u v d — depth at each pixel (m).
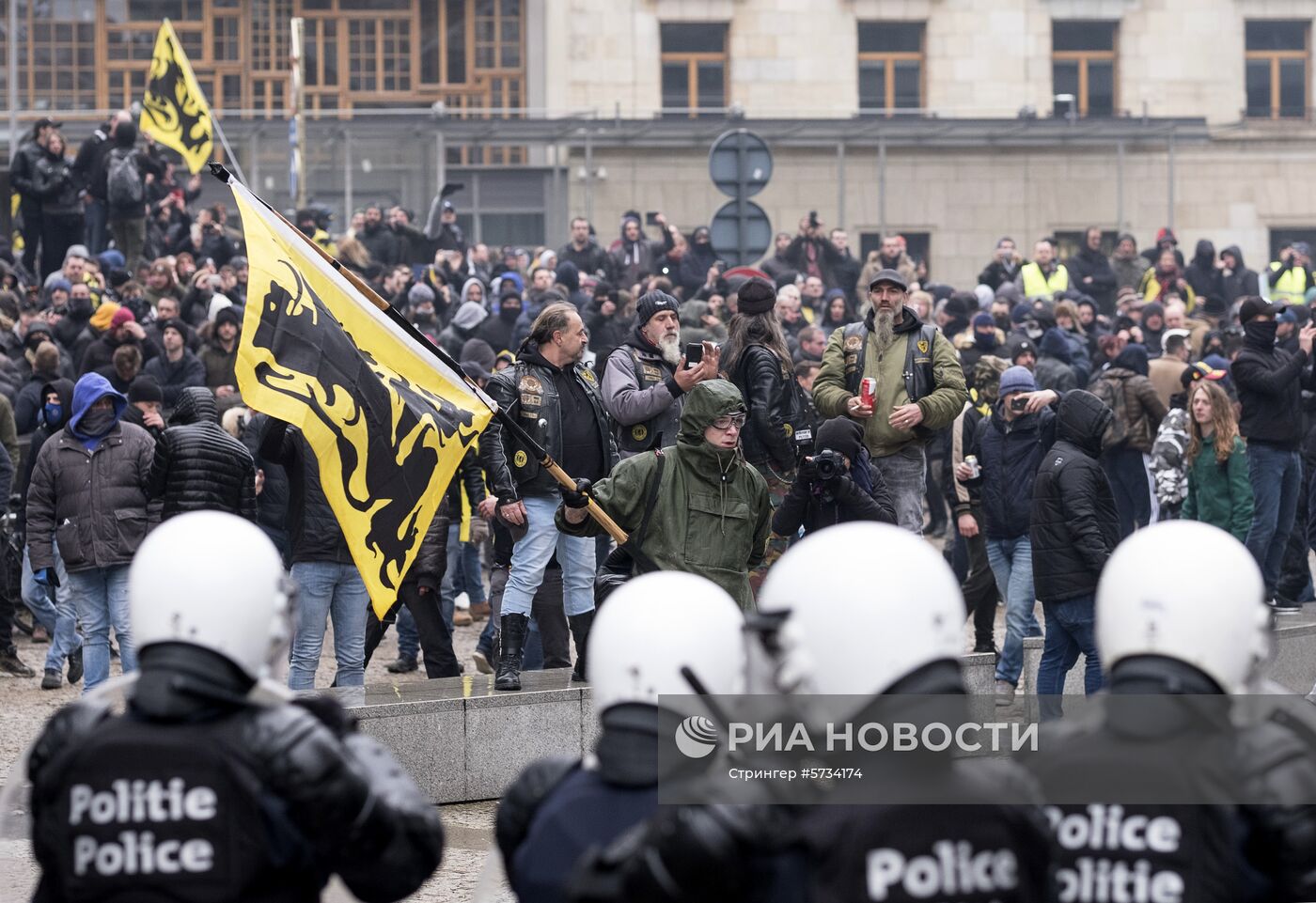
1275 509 35.03
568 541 25.92
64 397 36.12
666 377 26.98
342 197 75.25
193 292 48.69
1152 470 37.19
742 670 9.70
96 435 28.81
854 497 25.48
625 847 8.94
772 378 27.91
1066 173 86.81
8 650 34.47
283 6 97.31
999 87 97.94
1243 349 35.34
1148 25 98.38
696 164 82.44
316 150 75.00
